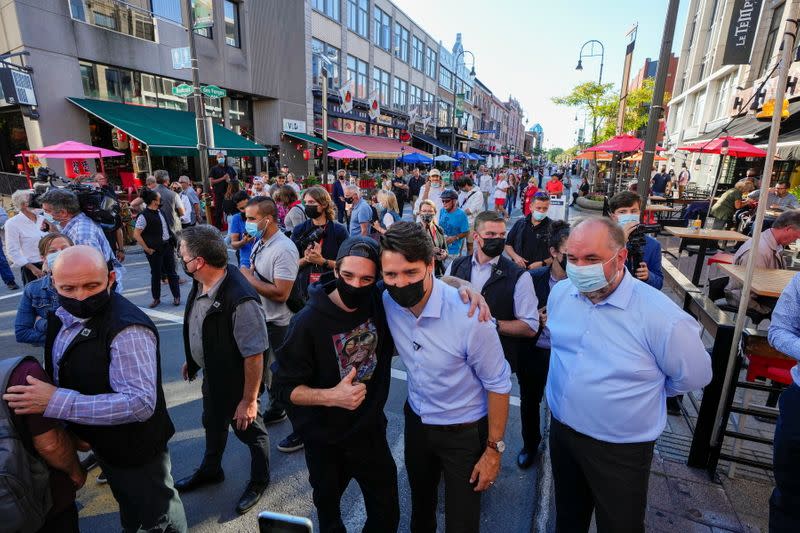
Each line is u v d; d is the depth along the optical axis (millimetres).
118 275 4730
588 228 1819
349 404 1777
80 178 10234
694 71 28672
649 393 1837
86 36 12938
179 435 3635
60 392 1680
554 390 2135
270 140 21156
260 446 2846
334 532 2178
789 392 2072
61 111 12531
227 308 2545
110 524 2721
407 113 36094
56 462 1726
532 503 2932
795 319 2105
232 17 18125
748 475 2938
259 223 3363
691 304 3516
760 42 16312
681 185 17562
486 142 67062
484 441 2008
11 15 11469
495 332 1910
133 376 1850
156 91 15430
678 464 3033
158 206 6492
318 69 24094
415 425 2068
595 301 1933
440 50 43750
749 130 13391
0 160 14867
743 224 9320
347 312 1913
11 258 5543
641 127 26109
